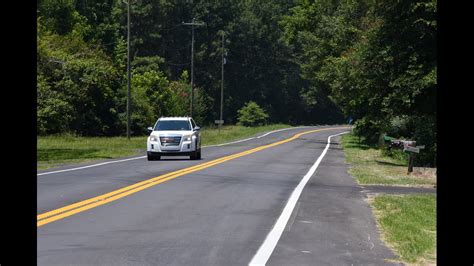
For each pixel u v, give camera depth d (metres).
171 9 101.19
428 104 30.80
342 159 33.91
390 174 24.22
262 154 36.16
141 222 11.92
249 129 85.56
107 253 9.19
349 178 22.27
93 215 12.68
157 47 99.31
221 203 14.72
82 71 61.41
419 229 11.68
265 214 13.14
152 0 96.06
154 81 77.19
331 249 9.73
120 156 33.84
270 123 113.50
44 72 58.41
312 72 61.31
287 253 9.35
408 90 29.84
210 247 9.70
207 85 106.56
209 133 69.19
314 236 10.79
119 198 15.33
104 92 63.44
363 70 31.91
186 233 10.85
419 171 24.80
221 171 23.48
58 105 55.56
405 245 10.12
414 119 34.59
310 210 13.87
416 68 29.84
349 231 11.41
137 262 8.62
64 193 16.23
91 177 20.72
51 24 72.56
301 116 125.00
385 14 30.22
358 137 60.28
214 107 107.38
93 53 67.19
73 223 11.71
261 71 113.56
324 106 125.62
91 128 63.44
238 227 11.53
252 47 111.88
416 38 29.88
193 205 14.29
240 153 36.84
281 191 17.44
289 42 61.38
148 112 70.88
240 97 111.44
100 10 86.56
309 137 66.56
